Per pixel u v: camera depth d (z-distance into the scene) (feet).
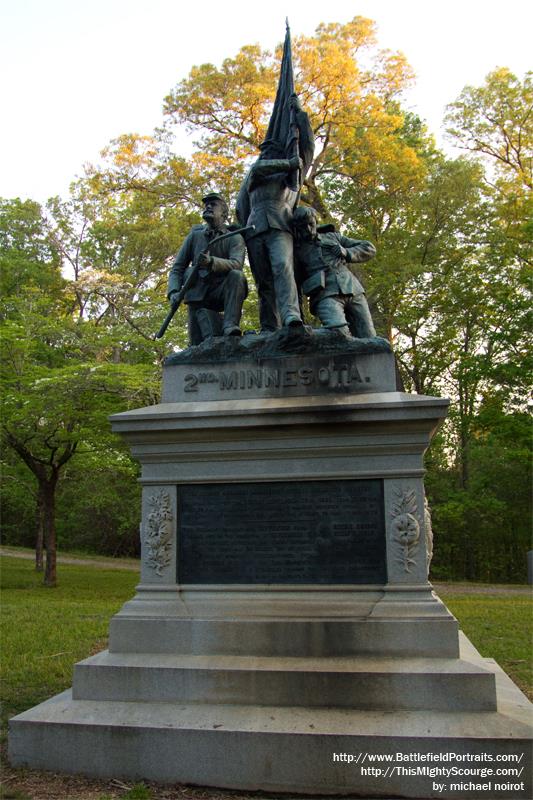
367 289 70.23
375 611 17.72
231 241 22.91
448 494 80.94
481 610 42.63
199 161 70.38
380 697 16.24
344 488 18.89
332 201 75.05
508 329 70.38
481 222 75.77
